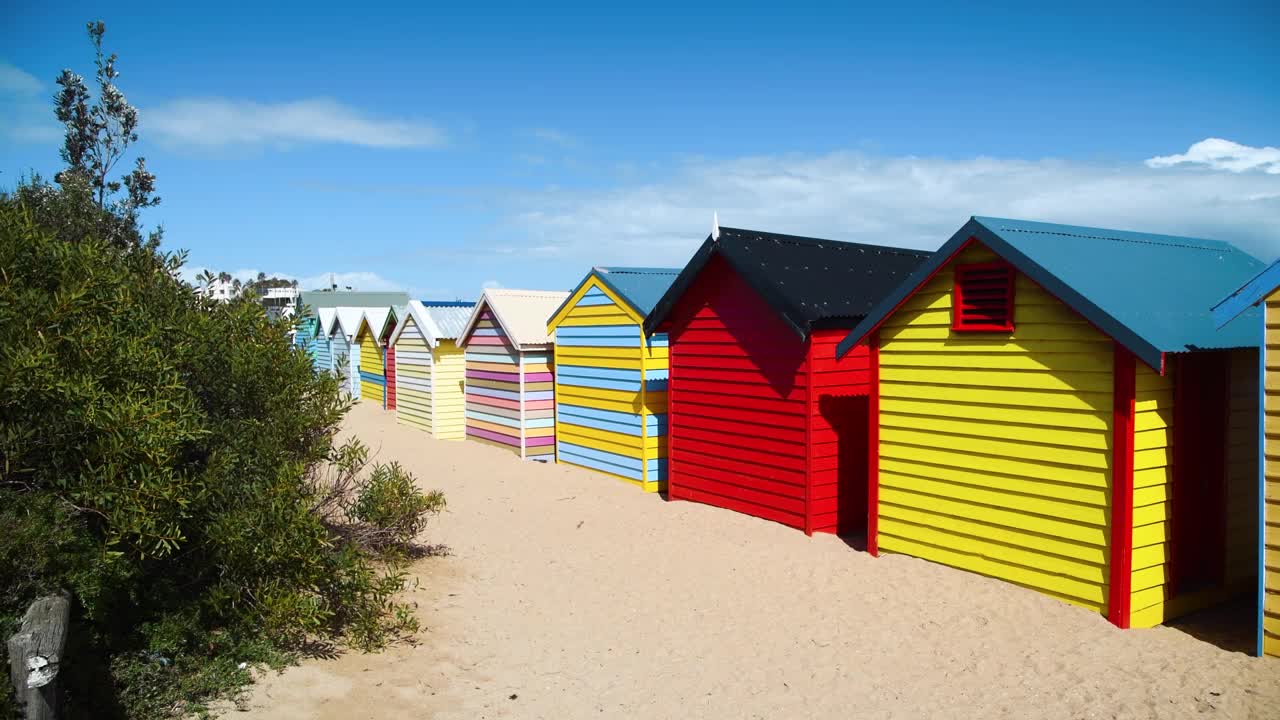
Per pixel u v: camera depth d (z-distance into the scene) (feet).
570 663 24.79
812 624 27.22
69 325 20.71
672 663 24.80
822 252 44.73
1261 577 23.09
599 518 42.34
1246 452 28.43
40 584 17.88
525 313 63.72
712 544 36.68
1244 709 20.29
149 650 20.83
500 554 36.14
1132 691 21.47
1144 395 25.58
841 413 38.17
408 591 30.42
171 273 26.55
